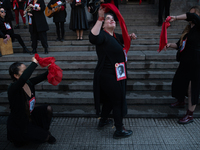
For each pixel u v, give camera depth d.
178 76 3.06
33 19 4.52
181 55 3.02
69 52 4.89
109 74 2.44
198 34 2.77
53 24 6.64
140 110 3.29
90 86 3.71
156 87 3.68
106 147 2.54
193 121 3.11
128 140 2.67
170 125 3.01
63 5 5.11
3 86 3.85
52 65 2.24
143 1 7.55
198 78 2.86
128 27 6.11
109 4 2.19
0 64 4.27
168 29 5.95
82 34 5.48
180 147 2.52
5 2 5.05
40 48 5.04
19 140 2.39
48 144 2.62
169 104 3.45
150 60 4.38
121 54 2.46
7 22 4.75
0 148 2.55
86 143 2.62
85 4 5.14
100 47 2.41
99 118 2.97
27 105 2.29
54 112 3.25
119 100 2.55
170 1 5.89
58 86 3.75
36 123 2.54
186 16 2.68
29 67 2.13
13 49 5.10
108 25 2.38
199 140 2.65
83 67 4.18
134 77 3.92
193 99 2.91
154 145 2.56
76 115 3.25
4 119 3.23
